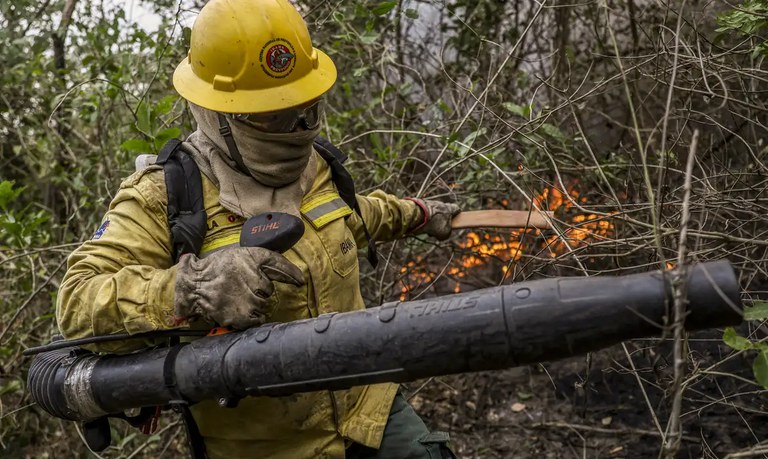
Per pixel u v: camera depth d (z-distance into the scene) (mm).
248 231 1643
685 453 2729
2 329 3445
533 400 3260
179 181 1761
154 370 1634
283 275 1598
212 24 1749
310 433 1896
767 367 1438
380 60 3527
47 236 3383
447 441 2020
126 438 2922
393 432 2029
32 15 3873
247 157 1758
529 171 2605
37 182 4156
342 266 1899
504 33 3625
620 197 3025
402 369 1487
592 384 3201
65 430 3295
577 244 2871
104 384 1670
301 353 1534
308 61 1786
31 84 3961
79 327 1668
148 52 3684
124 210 1760
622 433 2910
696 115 2846
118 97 3578
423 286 3451
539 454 2998
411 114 3490
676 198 2484
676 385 1348
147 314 1608
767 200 2299
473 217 2385
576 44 3564
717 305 1319
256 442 1892
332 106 3748
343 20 3201
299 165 1790
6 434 3238
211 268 1568
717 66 2393
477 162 2924
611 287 1381
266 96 1718
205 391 1608
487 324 1424
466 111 3217
